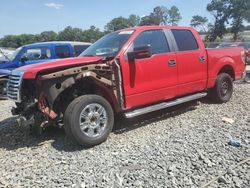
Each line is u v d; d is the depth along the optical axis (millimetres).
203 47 7965
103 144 5934
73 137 5637
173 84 7180
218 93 8445
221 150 5336
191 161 4953
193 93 7910
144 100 6660
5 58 13039
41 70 5629
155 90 6812
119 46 6480
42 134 6629
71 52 13047
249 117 7297
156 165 4871
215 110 7961
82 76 5816
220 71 8695
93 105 5789
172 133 6383
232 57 8891
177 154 5246
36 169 5035
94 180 4531
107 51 6590
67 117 5605
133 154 5367
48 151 5742
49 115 5762
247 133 6168
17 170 5047
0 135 6816
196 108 8195
